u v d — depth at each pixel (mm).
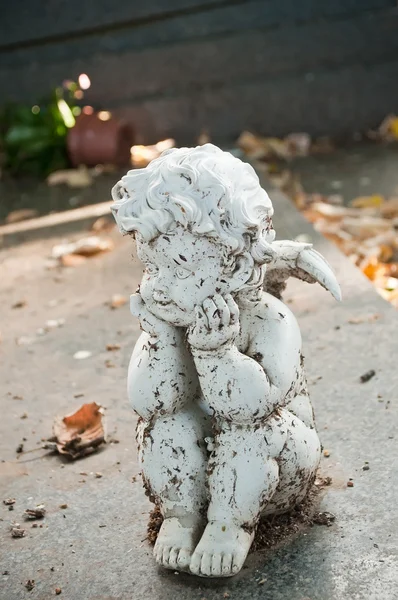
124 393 4336
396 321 4656
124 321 5180
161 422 2906
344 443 3621
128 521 3320
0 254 6590
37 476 3715
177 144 9250
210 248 2594
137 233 2623
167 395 2811
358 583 2828
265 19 8930
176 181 2566
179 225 2582
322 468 3463
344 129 9211
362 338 4512
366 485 3326
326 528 3104
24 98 9258
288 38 8961
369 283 5137
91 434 3920
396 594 2766
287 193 7660
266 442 2836
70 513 3414
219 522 2848
